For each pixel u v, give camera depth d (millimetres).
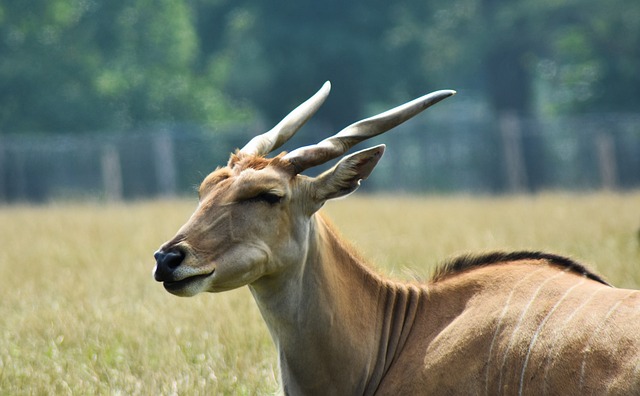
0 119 135875
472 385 20078
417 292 22250
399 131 120250
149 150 108938
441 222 56781
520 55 154625
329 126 144500
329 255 21734
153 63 151375
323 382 21344
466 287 21891
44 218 68938
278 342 21672
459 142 119750
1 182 107375
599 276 21812
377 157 21391
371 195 103062
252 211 20781
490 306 20953
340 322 21375
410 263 38375
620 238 43531
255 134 114938
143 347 28797
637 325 18844
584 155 118062
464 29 151250
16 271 41625
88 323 31422
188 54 156375
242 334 29203
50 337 30031
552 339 19516
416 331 21734
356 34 142000
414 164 120000
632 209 61719
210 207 20891
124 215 69312
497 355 20016
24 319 32000
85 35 144375
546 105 198500
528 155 118188
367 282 22203
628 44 149000
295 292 21188
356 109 145375
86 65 142250
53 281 38562
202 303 33031
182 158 111375
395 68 148250
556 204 72000
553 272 21562
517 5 148500
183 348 28594
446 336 20984
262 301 21500
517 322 20188
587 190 106125
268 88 142500
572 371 19000
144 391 25594
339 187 21281
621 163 117500
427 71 153875
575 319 19578
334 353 21297
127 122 149375
